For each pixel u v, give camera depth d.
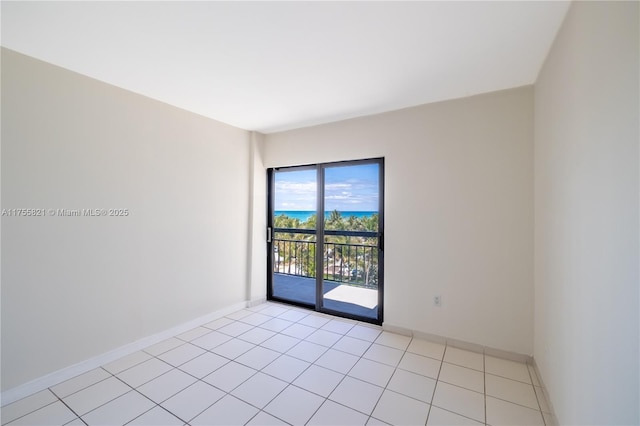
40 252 2.10
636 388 0.94
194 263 3.21
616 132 1.06
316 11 1.56
